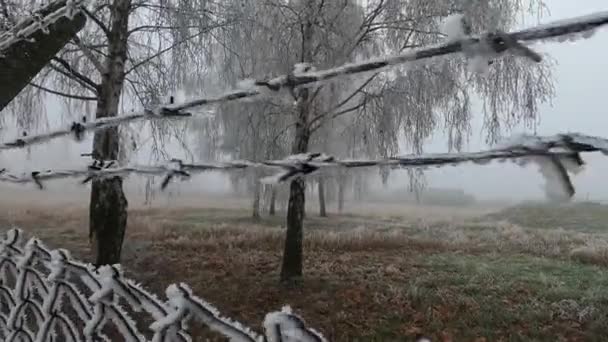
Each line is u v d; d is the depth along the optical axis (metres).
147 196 6.68
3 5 4.85
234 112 9.41
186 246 11.12
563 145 0.54
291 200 8.26
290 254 8.12
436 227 17.22
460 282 8.55
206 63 7.89
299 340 0.86
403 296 7.48
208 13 7.73
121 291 1.28
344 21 8.20
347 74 0.84
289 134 8.88
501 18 7.40
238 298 7.24
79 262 1.51
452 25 0.67
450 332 6.19
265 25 8.25
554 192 0.54
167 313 1.17
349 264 9.94
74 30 2.08
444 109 8.37
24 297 1.77
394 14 7.90
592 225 17.53
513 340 6.02
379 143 8.43
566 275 9.40
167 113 1.22
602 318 6.63
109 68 6.90
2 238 2.00
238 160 1.02
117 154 6.29
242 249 11.41
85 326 1.45
